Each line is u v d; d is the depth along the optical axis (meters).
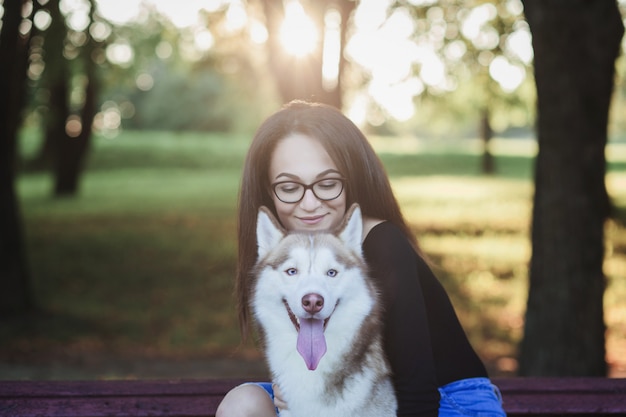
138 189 32.66
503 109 21.16
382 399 2.55
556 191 6.23
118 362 9.48
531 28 6.10
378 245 2.64
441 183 35.19
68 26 14.85
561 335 6.27
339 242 2.59
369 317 2.55
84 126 28.44
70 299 13.01
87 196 29.06
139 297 13.50
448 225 21.56
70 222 21.98
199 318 12.12
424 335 2.44
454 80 13.19
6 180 11.09
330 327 2.51
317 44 8.85
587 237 6.22
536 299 6.43
